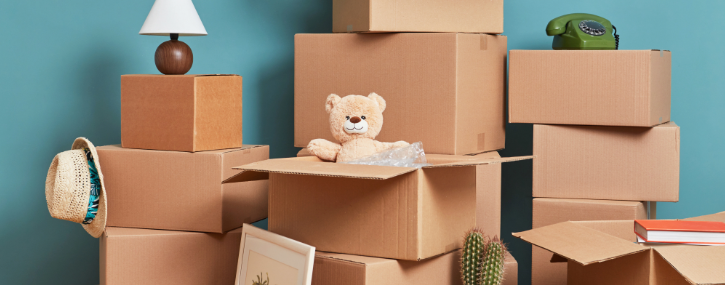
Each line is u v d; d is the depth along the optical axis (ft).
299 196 4.57
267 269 4.55
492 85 5.80
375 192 4.23
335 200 4.41
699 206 6.48
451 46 5.10
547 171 5.52
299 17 7.09
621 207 5.17
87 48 6.24
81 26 6.19
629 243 3.69
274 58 7.07
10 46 5.93
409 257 4.14
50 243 6.24
